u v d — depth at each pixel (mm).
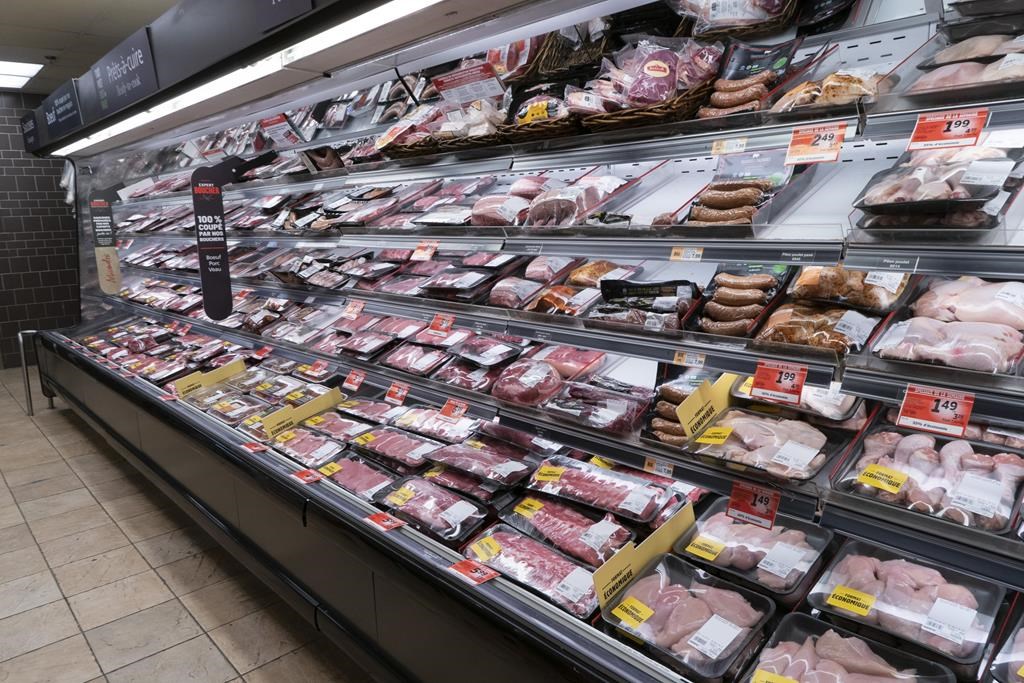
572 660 1499
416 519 2078
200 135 4727
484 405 2369
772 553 1665
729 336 1746
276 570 2658
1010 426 1579
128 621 2891
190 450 3213
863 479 1496
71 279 8148
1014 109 1325
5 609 2990
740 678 1413
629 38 2330
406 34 2123
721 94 1831
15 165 7664
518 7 1871
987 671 1280
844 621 1460
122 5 5160
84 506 4004
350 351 3010
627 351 1957
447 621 1786
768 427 1735
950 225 1400
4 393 6566
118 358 4363
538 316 2195
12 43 5926
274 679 2529
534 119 2229
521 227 2281
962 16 1551
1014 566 1283
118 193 5414
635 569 1702
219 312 3572
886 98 1473
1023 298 1451
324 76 2736
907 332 1479
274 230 3648
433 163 2729
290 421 2865
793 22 1985
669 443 1836
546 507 2049
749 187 1806
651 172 2383
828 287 1667
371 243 3010
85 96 4293
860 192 1718
